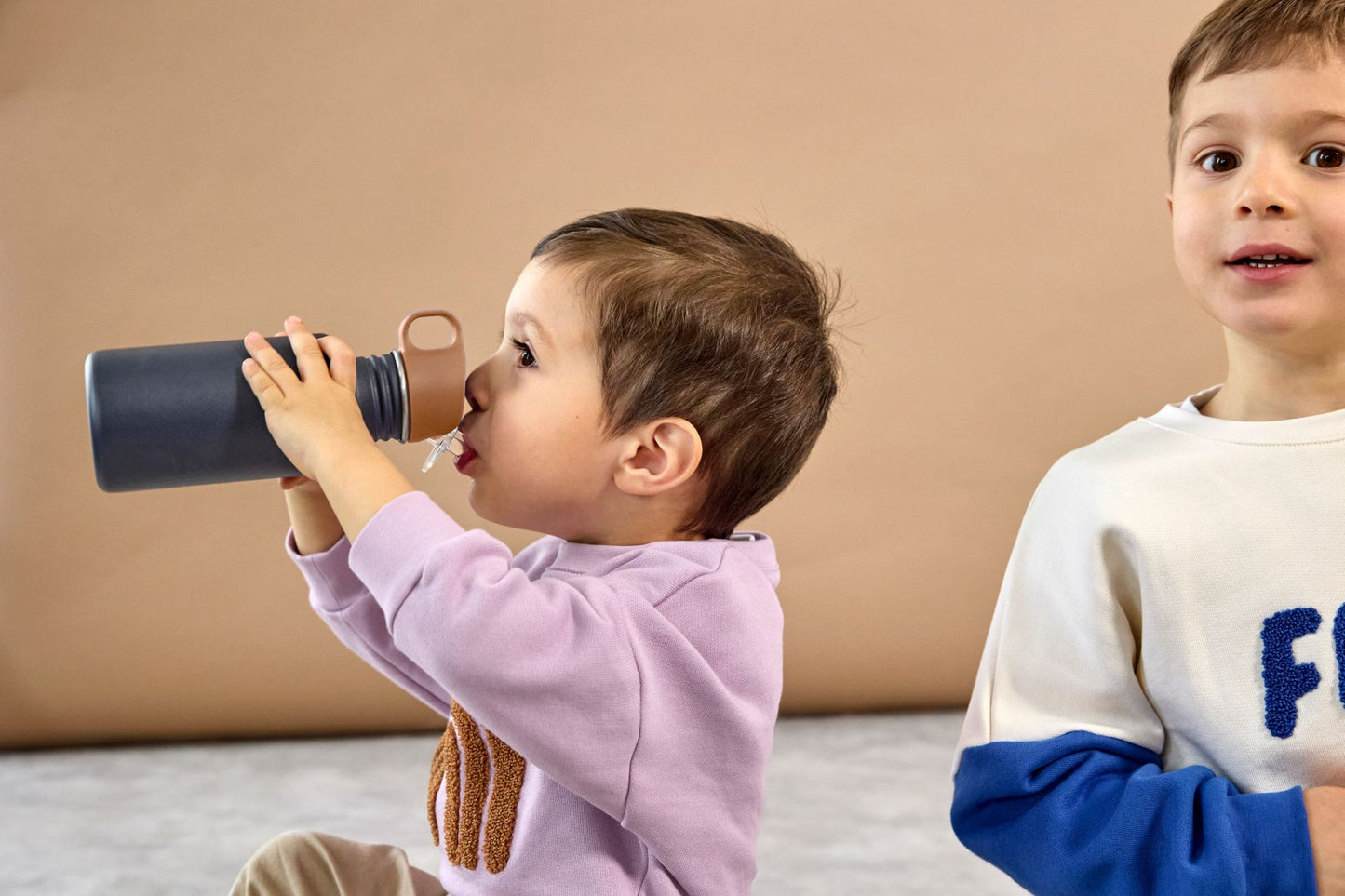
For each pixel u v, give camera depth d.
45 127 2.21
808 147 2.31
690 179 2.30
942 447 2.36
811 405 0.92
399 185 2.26
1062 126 2.33
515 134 2.27
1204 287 0.79
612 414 0.83
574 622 0.75
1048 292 2.35
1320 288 0.75
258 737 2.32
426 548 0.74
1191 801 0.74
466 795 0.83
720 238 0.90
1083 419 2.37
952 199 2.33
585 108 2.28
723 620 0.80
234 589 2.29
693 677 0.78
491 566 0.74
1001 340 2.35
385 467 0.79
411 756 2.18
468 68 2.26
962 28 2.31
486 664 0.72
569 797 0.79
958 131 2.32
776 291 0.90
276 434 0.80
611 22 2.28
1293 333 0.76
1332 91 0.74
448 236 2.27
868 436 2.35
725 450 0.87
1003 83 2.32
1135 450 0.84
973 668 2.41
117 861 1.67
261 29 2.23
